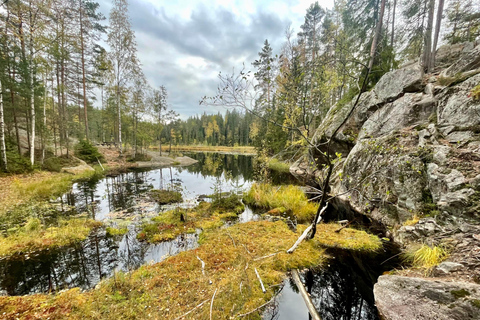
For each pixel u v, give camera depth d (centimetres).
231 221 736
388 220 586
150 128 2675
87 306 300
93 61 2138
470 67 687
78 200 981
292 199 899
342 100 1442
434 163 509
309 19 2094
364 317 302
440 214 437
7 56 1251
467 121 539
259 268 409
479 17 1520
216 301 311
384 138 757
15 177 1150
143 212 827
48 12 1311
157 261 475
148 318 278
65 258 490
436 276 317
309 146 456
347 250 483
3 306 299
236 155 3941
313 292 359
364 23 1471
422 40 1280
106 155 2308
